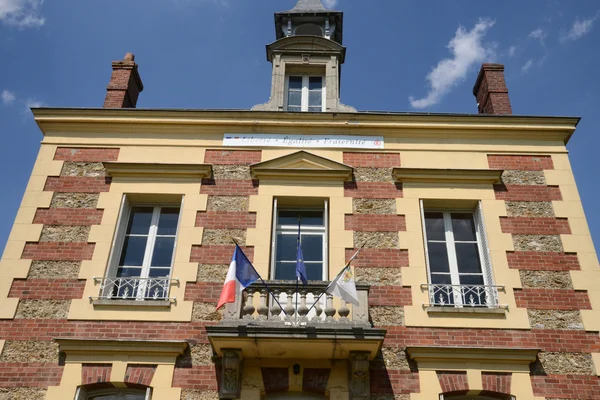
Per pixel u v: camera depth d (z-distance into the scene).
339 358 8.89
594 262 10.02
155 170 10.94
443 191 10.85
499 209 10.63
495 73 13.29
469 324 9.35
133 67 13.32
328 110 12.08
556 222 10.52
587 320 9.43
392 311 9.49
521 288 9.75
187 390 8.74
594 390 8.83
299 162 11.11
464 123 11.62
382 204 10.69
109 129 11.60
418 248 10.16
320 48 12.94
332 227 10.38
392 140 11.55
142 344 8.99
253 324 8.59
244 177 11.01
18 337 9.16
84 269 9.84
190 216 10.46
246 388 8.70
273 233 10.40
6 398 8.65
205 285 9.71
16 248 10.02
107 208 10.55
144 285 9.84
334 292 8.76
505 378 8.90
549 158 11.36
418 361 9.00
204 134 11.58
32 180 10.86
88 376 8.82
